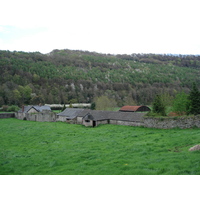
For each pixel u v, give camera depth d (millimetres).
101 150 24078
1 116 78188
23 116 73500
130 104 104938
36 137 35250
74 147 26609
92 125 46438
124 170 16703
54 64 192375
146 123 39500
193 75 197750
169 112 48250
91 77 171625
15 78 128375
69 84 145750
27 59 182375
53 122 59344
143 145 24688
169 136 28734
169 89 131000
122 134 34062
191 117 33875
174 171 15234
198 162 16078
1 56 161500
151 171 15750
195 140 24406
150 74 196375
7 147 29172
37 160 21672
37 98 117250
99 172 16672
